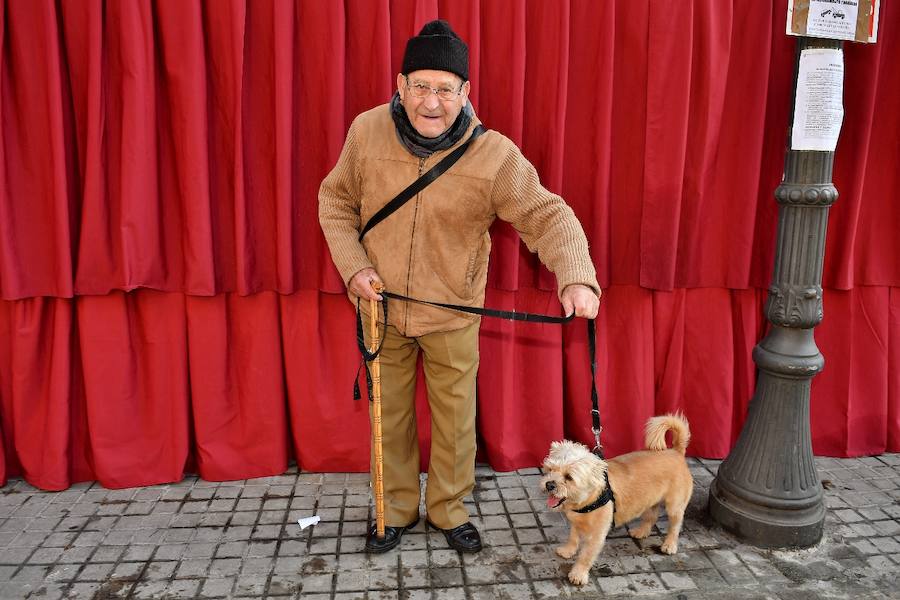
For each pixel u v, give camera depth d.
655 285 3.00
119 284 2.75
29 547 2.54
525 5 2.75
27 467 2.94
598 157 2.88
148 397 2.97
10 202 2.66
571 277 2.16
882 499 2.98
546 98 2.83
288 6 2.60
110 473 2.92
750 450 2.68
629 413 3.19
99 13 2.53
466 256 2.34
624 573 2.47
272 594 2.31
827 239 3.15
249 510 2.82
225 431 3.05
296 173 2.81
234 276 2.89
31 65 2.59
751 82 2.89
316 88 2.75
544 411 3.16
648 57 2.82
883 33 2.86
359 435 3.10
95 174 2.64
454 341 2.40
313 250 2.90
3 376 2.91
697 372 3.22
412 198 2.23
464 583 2.39
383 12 2.67
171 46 2.60
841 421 3.31
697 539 2.68
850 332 3.25
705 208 3.03
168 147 2.75
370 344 2.41
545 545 2.63
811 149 2.44
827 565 2.52
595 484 2.21
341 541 2.62
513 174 2.25
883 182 3.14
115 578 2.38
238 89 2.65
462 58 2.07
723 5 2.80
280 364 3.03
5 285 2.68
